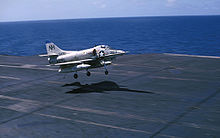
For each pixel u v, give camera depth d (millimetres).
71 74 29547
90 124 14344
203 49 74188
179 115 15336
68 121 14953
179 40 102562
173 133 12719
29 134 13250
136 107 17172
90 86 23688
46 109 17391
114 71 30266
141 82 24531
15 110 17344
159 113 15820
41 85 24734
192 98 18922
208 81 24172
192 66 32094
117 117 15320
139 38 115938
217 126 13492
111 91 21625
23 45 96688
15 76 29250
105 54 23406
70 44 96438
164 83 23891
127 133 12906
